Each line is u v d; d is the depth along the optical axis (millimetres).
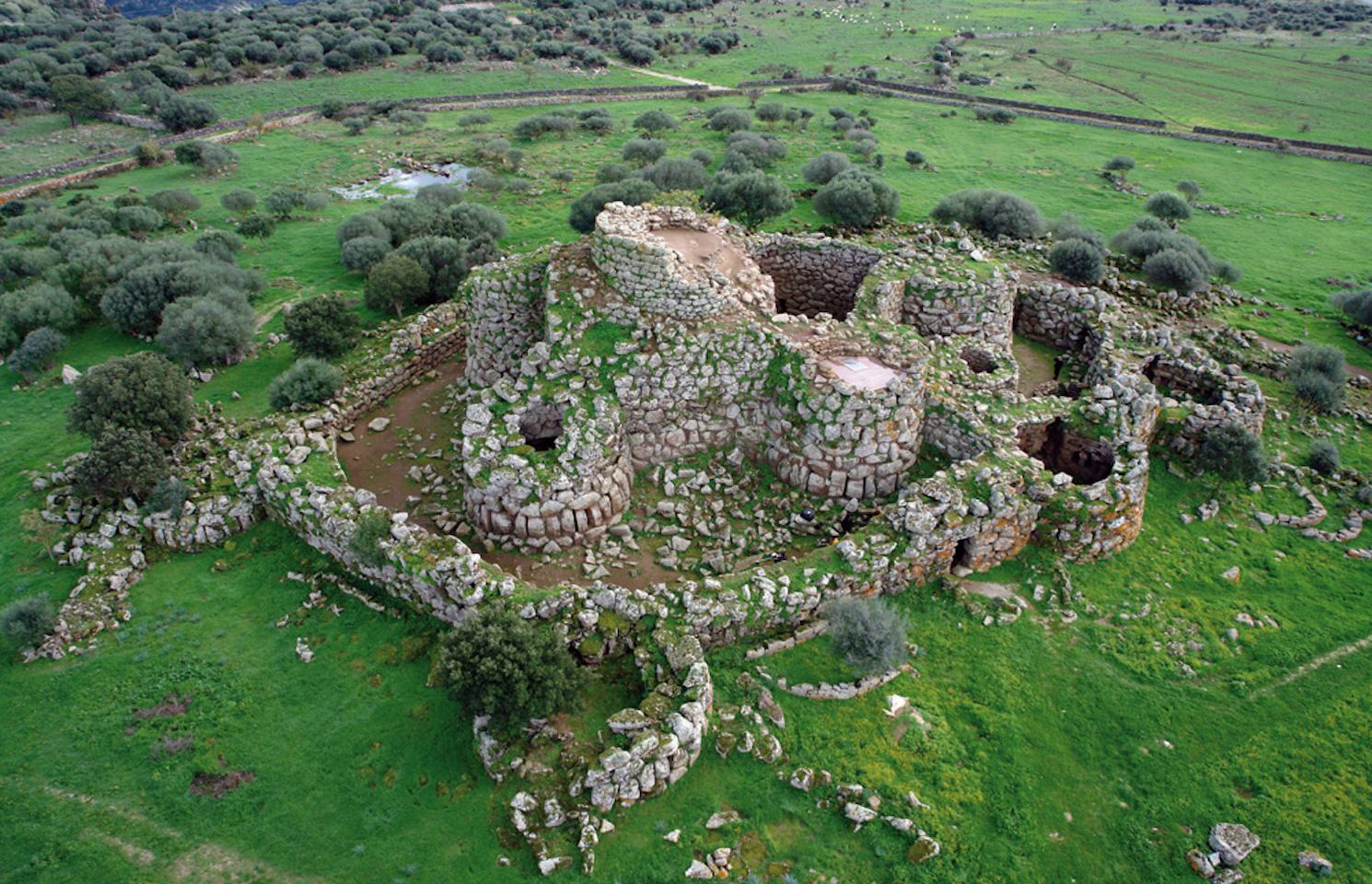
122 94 94625
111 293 39500
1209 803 18922
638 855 17609
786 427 27562
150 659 22359
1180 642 22781
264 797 19094
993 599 23828
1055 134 84750
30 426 33062
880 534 23812
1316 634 23125
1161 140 83188
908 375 27453
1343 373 34844
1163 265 42750
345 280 47156
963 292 34344
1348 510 27859
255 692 21422
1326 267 50000
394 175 72125
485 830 18156
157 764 19844
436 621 23094
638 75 115000
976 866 17641
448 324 37719
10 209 59062
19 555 26078
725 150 75062
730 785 18969
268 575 25094
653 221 31984
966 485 24641
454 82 107125
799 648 22031
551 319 28281
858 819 18188
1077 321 36500
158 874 17734
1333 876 17453
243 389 35000
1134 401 28266
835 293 38781
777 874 17359
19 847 18219
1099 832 18406
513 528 25359
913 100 99812
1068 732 20422
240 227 53156
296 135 85188
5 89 93375
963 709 20828
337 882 17469
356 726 20531
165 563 25609
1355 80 107562
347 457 30266
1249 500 28203
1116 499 24734
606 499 26016
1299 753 19922
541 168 71250
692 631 21500
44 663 22406
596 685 20766
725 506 27234
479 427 26156
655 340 27781
